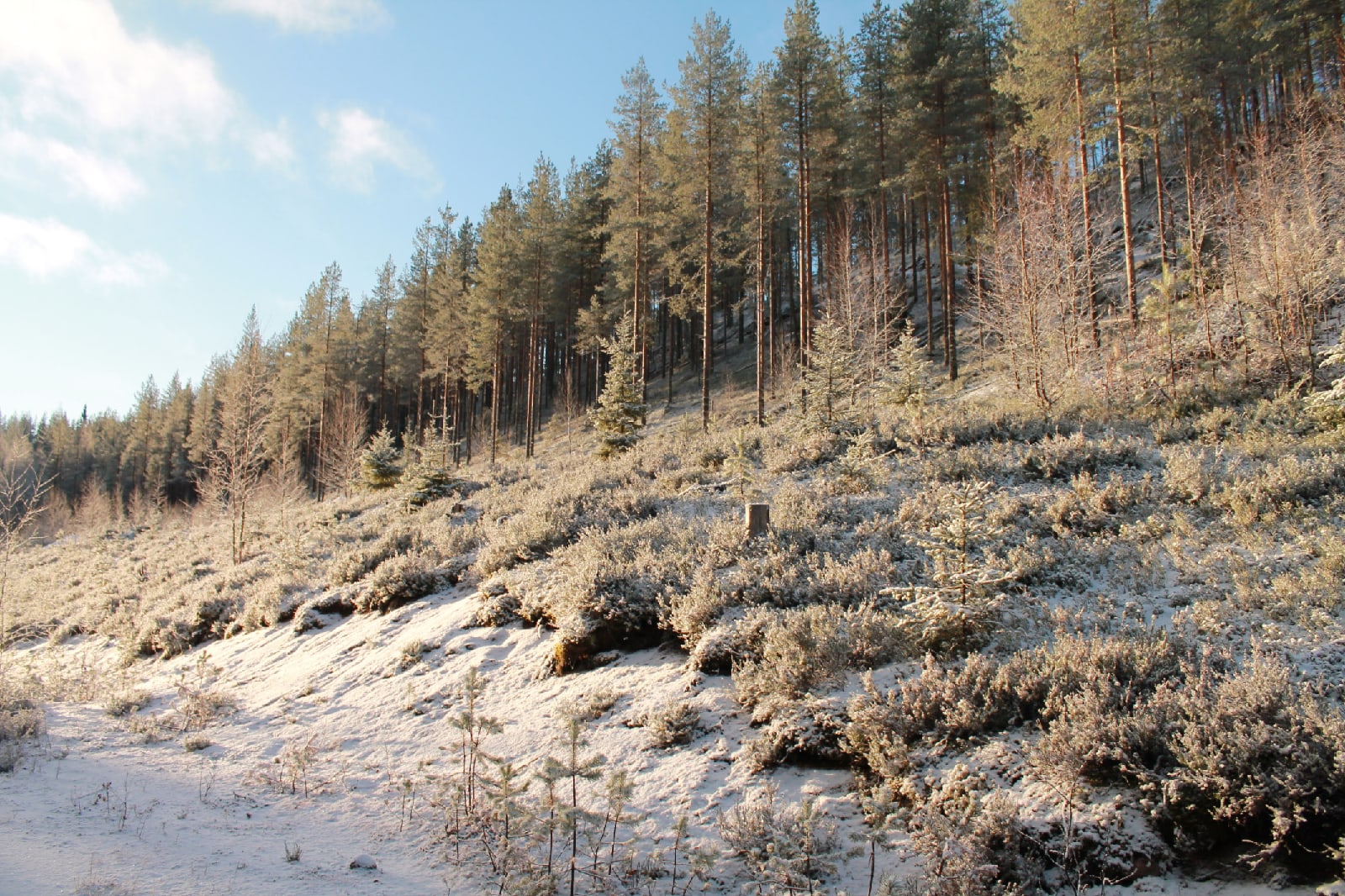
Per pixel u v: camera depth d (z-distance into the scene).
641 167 38.16
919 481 13.52
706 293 29.34
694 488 16.48
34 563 36.25
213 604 17.44
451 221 54.81
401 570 14.48
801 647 7.52
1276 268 15.73
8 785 6.82
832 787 6.09
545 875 5.21
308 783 7.60
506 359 52.06
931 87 32.03
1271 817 4.42
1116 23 21.73
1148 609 7.59
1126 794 4.92
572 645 9.69
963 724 5.91
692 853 5.53
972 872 4.47
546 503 16.14
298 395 52.25
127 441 81.38
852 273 30.28
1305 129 23.14
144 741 9.16
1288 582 7.07
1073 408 16.52
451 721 6.70
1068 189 20.42
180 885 5.01
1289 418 12.62
